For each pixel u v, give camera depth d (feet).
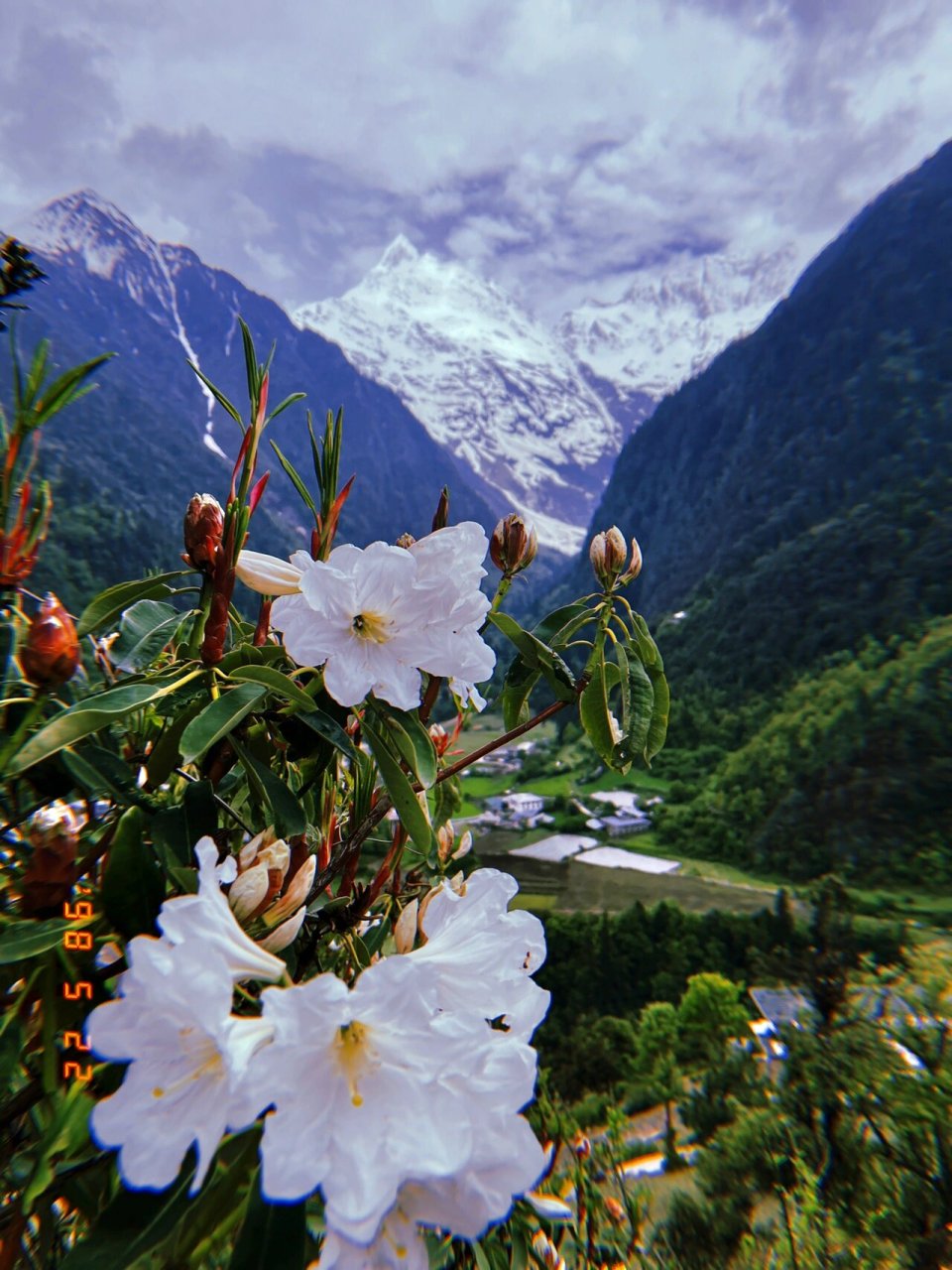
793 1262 36.29
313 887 3.27
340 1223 1.87
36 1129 2.91
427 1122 2.05
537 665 4.14
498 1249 3.04
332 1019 2.03
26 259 2.98
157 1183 1.94
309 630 3.04
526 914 2.81
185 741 2.73
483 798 278.05
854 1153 45.34
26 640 2.60
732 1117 70.64
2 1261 2.64
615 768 4.04
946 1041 54.24
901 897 183.32
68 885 2.63
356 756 3.16
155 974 1.92
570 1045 128.98
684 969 155.94
